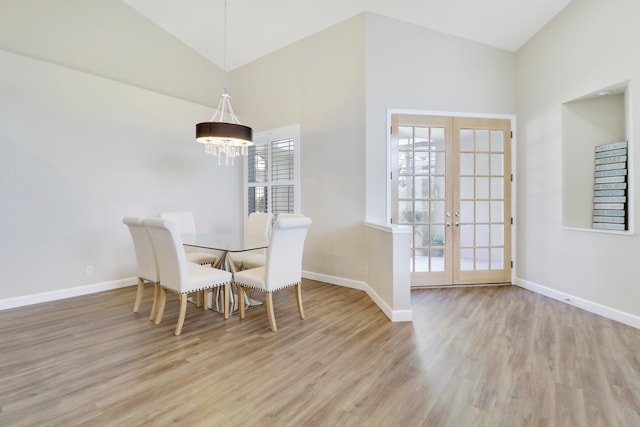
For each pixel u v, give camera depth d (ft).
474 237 13.88
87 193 12.55
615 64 9.74
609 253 10.06
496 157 13.91
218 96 17.93
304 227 9.71
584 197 11.49
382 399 5.85
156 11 14.47
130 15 14.35
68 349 7.78
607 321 9.76
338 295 12.57
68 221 12.07
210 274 9.43
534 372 6.77
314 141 14.67
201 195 16.53
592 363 7.15
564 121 11.59
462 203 13.83
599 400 5.81
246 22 14.48
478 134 13.82
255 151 17.57
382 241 10.80
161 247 8.89
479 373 6.74
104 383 6.33
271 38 15.33
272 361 7.25
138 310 10.62
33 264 11.28
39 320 9.68
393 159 13.29
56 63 12.26
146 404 5.68
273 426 5.14
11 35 11.26
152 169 14.56
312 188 14.82
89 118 12.56
